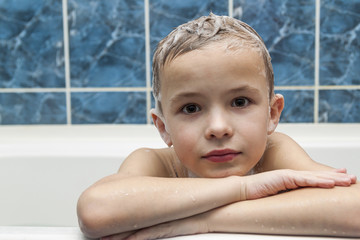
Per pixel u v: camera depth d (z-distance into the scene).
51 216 1.00
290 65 1.14
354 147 1.01
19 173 1.01
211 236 0.44
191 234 0.47
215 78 0.52
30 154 1.01
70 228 0.47
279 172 0.50
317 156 1.02
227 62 0.53
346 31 1.13
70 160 1.02
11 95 1.17
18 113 1.18
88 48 1.15
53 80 1.17
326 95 1.14
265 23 1.13
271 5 1.13
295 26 1.13
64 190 1.01
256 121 0.55
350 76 1.13
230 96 0.53
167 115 0.58
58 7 1.14
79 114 1.17
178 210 0.46
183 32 0.56
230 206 0.48
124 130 1.16
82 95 1.17
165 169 0.71
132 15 1.14
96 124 1.17
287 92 1.15
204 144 0.54
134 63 1.16
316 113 1.15
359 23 1.12
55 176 1.01
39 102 1.17
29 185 1.01
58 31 1.15
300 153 0.65
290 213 0.45
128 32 1.15
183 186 0.48
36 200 1.00
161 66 0.58
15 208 1.00
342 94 1.14
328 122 1.15
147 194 0.46
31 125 1.18
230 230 0.46
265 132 0.58
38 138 1.17
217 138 0.53
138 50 1.15
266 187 0.49
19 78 1.17
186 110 0.56
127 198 0.46
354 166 1.01
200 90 0.53
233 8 1.13
